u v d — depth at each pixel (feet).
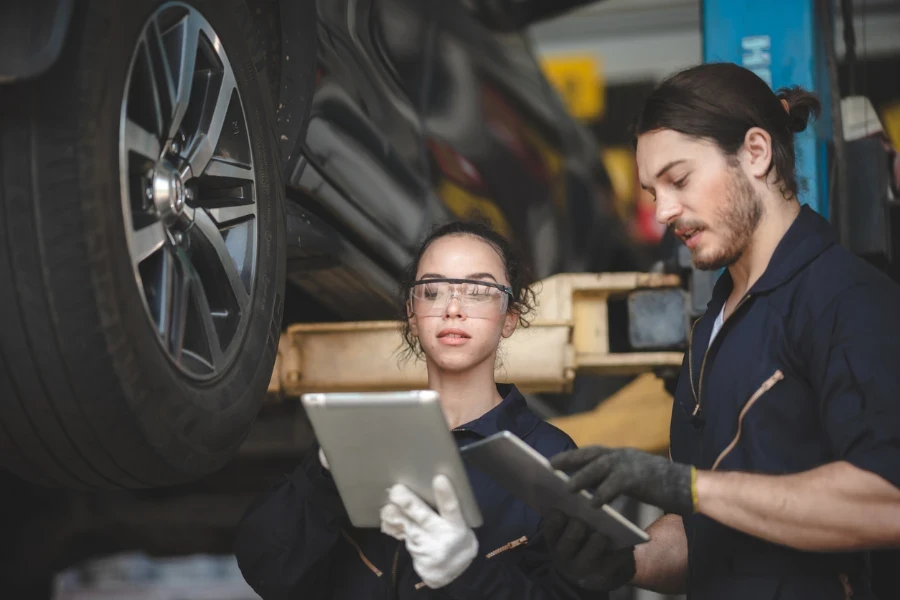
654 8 44.93
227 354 9.24
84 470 8.41
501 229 17.58
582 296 15.29
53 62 7.38
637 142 9.02
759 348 8.48
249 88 9.89
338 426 7.73
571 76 44.88
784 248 8.64
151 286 8.54
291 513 9.46
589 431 16.40
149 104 8.48
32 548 23.31
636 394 16.72
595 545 8.25
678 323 14.96
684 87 8.73
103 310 7.69
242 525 9.70
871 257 15.21
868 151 15.10
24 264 7.61
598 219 23.43
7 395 7.89
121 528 24.72
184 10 8.93
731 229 8.63
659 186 8.77
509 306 10.86
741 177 8.61
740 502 7.68
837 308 8.15
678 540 9.73
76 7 7.72
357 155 13.83
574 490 7.66
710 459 8.63
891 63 39.24
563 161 21.93
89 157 7.67
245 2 10.37
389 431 7.70
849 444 7.68
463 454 7.77
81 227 7.61
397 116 15.23
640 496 7.79
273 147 10.38
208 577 71.46
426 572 8.04
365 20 15.16
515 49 21.62
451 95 17.43
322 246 13.64
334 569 9.84
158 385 8.18
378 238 14.34
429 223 15.43
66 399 7.84
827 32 14.80
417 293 10.25
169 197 8.63
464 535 8.07
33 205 7.58
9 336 7.70
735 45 14.73
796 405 8.30
